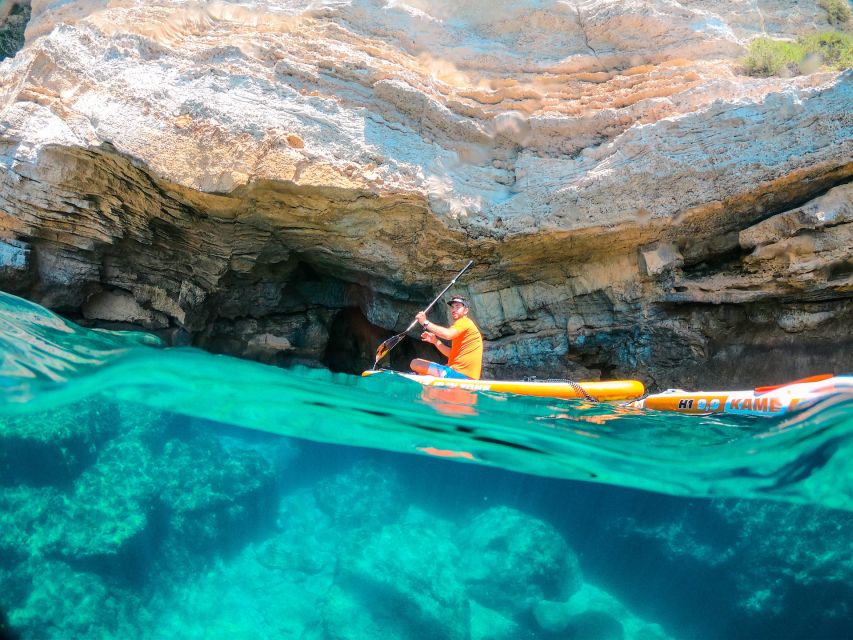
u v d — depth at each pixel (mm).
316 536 6664
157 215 9172
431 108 9211
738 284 8398
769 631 5898
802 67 9125
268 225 9289
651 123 8672
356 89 9375
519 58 9898
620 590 6957
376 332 11203
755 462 5898
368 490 7359
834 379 6625
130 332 9266
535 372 9555
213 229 9305
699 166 8242
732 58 9305
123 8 10234
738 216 8359
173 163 8664
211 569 5859
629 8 9562
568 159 9055
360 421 6828
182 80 9305
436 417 6551
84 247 9344
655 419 6742
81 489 5758
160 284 9961
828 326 8297
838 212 7730
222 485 6398
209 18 10219
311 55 9586
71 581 5102
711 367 8852
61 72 9445
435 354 10711
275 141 8594
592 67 9703
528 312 9586
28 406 5938
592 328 9383
